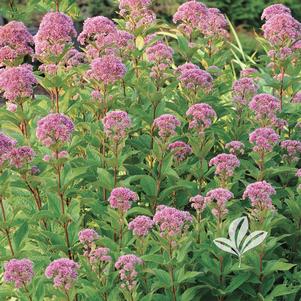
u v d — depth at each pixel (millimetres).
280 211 7992
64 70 8758
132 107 8234
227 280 6965
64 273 5738
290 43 9031
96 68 7855
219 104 8773
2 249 6895
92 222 7750
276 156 8430
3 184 6559
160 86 8539
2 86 7547
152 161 8344
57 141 6738
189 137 7656
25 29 8258
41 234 7066
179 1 19828
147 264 6605
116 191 6605
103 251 6070
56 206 7012
